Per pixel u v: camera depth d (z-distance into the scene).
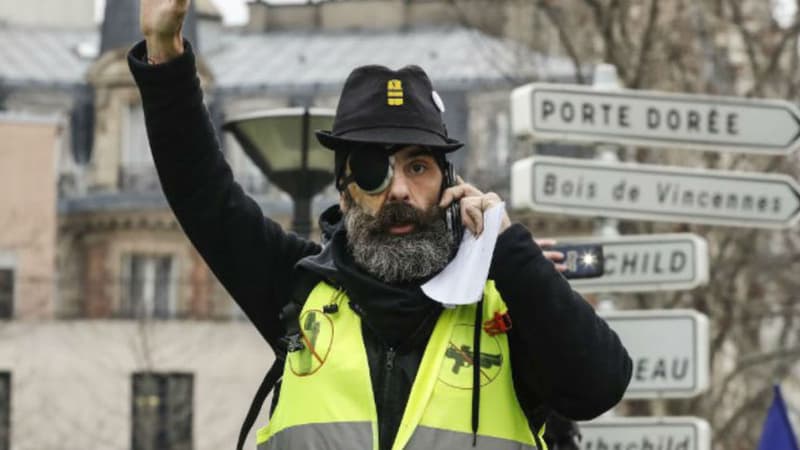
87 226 49.41
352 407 6.06
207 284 48.41
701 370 10.88
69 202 49.53
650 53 18.31
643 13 19.06
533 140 11.21
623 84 18.20
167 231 48.94
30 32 52.84
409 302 6.09
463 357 6.11
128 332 44.38
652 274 11.05
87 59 52.09
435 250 6.13
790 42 20.20
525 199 11.00
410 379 6.09
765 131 11.58
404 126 6.15
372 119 6.17
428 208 6.17
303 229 14.52
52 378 44.38
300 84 51.62
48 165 47.28
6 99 50.72
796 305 21.25
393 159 6.15
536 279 6.05
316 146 14.38
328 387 6.09
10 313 46.09
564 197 11.05
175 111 6.27
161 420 44.41
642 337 10.93
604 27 18.16
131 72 6.25
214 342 44.66
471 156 46.81
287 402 6.14
